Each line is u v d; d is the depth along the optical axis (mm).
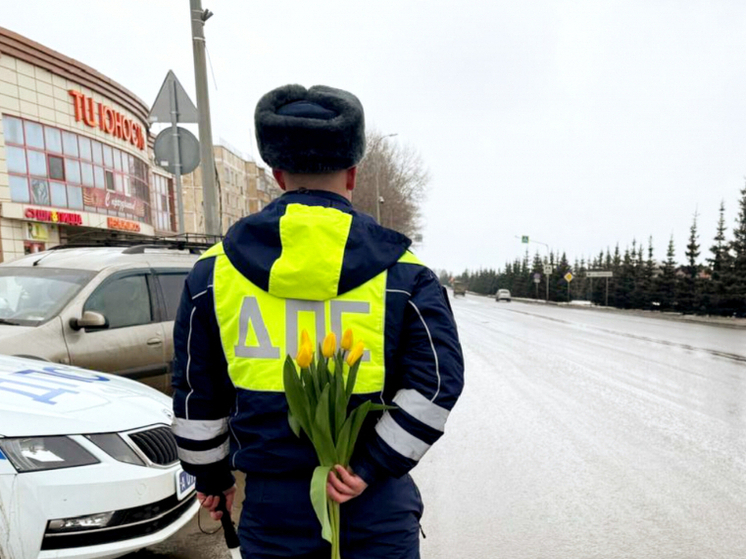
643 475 4320
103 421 2516
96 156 23516
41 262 4906
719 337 15734
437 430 1263
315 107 1360
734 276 26859
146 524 2486
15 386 2586
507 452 4891
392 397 1352
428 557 3061
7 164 18906
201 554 2965
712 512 3646
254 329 1284
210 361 1376
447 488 4059
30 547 2135
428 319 1297
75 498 2252
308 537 1295
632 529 3400
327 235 1243
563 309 35938
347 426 1235
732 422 5906
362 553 1322
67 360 4062
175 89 7195
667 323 22359
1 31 18562
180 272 5367
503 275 84500
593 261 57625
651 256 38406
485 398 7035
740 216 27031
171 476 2627
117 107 25156
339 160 1371
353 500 1316
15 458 2172
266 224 1279
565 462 4621
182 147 7227
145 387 3334
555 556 3072
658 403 6777
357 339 1271
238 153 56188
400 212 48719
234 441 1360
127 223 25797
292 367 1215
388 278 1303
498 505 3764
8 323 4121
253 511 1327
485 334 15984
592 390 7582
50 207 20656
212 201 8258
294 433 1255
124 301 4699
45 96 20562
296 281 1235
